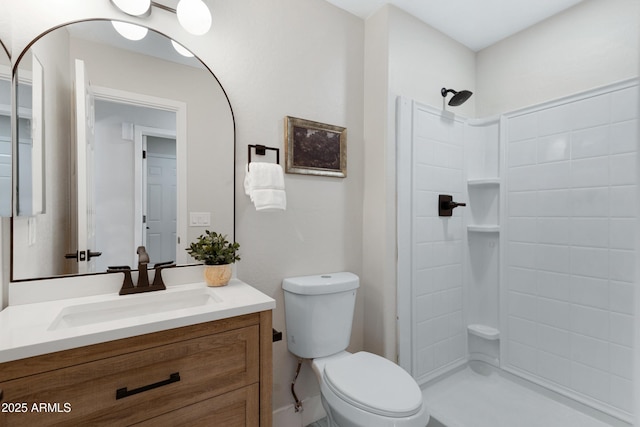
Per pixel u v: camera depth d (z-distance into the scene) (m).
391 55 1.72
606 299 1.52
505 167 1.95
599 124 1.55
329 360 1.45
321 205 1.70
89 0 1.13
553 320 1.72
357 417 1.08
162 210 1.27
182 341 0.88
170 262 1.27
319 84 1.69
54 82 1.07
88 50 1.14
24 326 0.81
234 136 1.41
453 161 2.00
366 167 1.85
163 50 1.27
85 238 1.13
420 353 1.83
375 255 1.78
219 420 0.95
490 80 2.08
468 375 2.01
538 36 1.84
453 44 2.04
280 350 1.54
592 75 1.60
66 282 1.07
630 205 1.45
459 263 2.04
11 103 0.99
